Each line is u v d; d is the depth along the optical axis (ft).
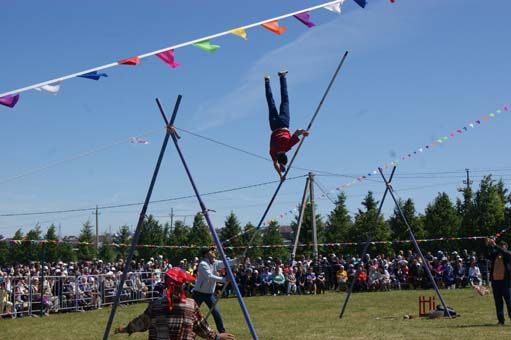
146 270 83.15
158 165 28.30
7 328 48.26
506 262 41.88
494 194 124.98
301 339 37.42
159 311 19.31
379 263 92.43
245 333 40.98
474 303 60.75
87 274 73.00
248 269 87.25
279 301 72.54
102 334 43.06
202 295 36.35
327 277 94.27
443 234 131.23
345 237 142.31
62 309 64.85
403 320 46.70
